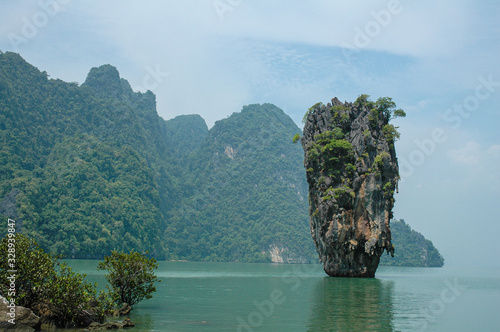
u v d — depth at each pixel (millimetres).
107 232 178375
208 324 28672
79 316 27391
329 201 77250
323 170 80812
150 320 29844
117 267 33562
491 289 64500
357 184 77188
